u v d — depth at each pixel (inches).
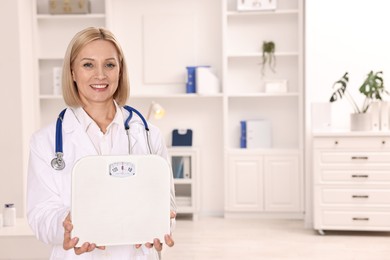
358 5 228.5
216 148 241.3
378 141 196.9
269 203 229.5
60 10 229.3
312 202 216.2
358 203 198.4
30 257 124.3
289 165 228.1
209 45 238.8
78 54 66.2
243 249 182.1
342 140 198.4
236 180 230.5
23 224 137.5
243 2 227.3
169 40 239.8
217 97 240.5
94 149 67.1
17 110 211.0
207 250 181.0
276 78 237.9
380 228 197.6
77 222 60.1
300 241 192.7
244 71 239.3
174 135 239.3
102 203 60.8
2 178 210.7
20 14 212.1
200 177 233.0
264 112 239.3
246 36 237.5
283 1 233.3
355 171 198.2
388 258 169.8
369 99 225.8
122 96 71.7
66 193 65.2
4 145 210.7
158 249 62.4
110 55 66.5
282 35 235.6
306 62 219.3
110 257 65.0
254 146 233.0
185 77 240.1
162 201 62.5
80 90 67.4
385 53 228.2
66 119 67.9
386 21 227.9
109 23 230.5
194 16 238.4
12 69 210.5
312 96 229.3
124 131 69.7
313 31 224.4
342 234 203.5
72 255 64.0
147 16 239.8
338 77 229.8
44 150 66.6
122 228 61.3
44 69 238.4
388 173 197.0
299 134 228.7
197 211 229.1
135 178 61.8
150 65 240.5
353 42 229.3
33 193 65.4
